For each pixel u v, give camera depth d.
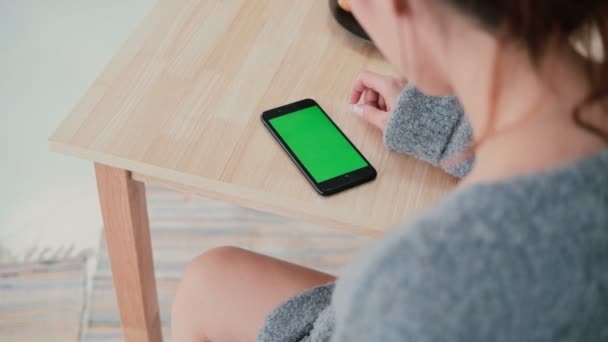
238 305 1.04
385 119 1.00
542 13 0.54
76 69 1.98
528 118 0.57
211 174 0.94
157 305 1.29
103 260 1.68
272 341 0.97
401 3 0.61
